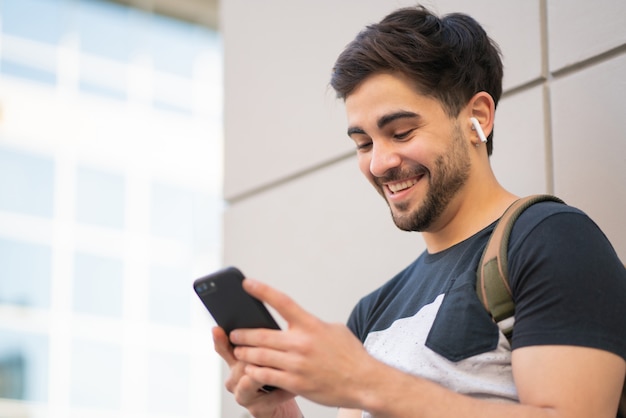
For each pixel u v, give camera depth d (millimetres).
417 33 1420
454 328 1305
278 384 1172
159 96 9188
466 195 1446
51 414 8258
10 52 8531
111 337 8680
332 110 2371
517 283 1259
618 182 1664
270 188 2580
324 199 2379
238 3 2783
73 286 8633
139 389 8719
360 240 2246
